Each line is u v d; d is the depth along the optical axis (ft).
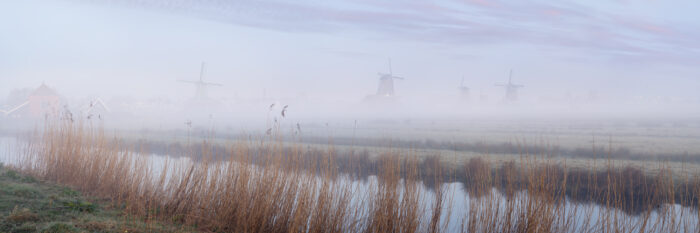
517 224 22.34
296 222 23.45
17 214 23.36
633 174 42.65
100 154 37.78
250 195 26.53
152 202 29.73
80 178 37.19
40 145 46.14
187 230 24.72
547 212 21.36
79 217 24.99
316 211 24.35
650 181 37.91
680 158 67.00
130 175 33.71
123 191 31.99
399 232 23.16
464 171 50.24
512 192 23.26
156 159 42.75
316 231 23.93
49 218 24.18
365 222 24.90
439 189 25.27
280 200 26.05
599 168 50.14
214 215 27.48
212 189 27.84
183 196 29.01
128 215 26.71
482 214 23.38
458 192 37.96
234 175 27.71
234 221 26.27
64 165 39.47
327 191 24.89
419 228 24.43
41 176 40.63
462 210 29.99
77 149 39.47
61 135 43.98
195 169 30.35
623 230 21.40
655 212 24.59
